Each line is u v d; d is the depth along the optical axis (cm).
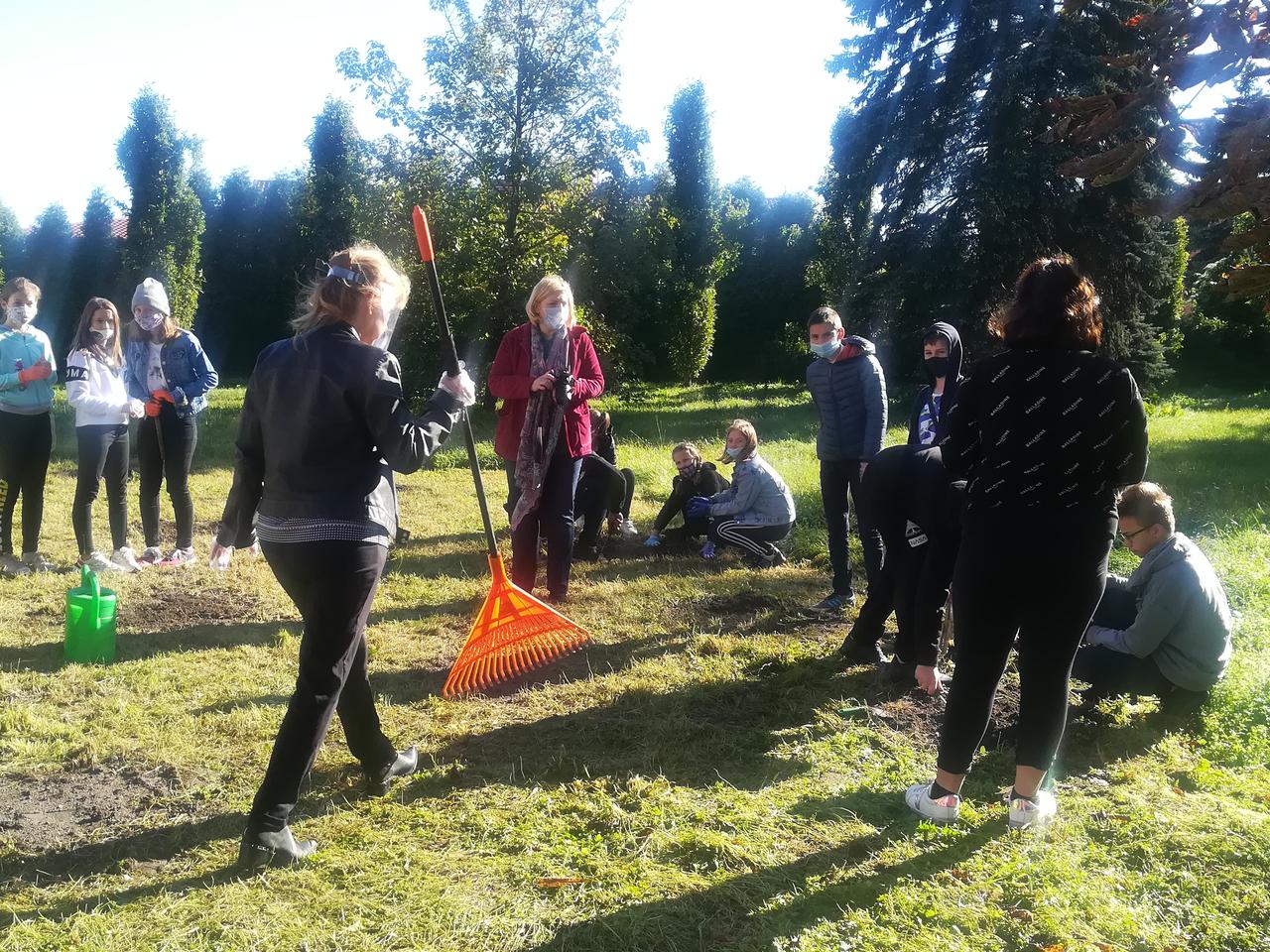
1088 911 266
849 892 280
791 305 3822
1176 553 414
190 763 372
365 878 292
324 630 294
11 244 3359
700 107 3547
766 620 570
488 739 399
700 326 3450
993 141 1944
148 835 319
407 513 923
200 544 757
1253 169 186
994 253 1973
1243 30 189
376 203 2083
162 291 671
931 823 318
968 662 312
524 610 368
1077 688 441
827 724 411
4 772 363
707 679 464
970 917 264
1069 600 297
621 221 2156
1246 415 1998
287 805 300
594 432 823
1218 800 332
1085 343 298
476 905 276
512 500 614
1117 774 356
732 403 2470
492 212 2091
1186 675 406
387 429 284
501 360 597
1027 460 291
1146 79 202
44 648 497
